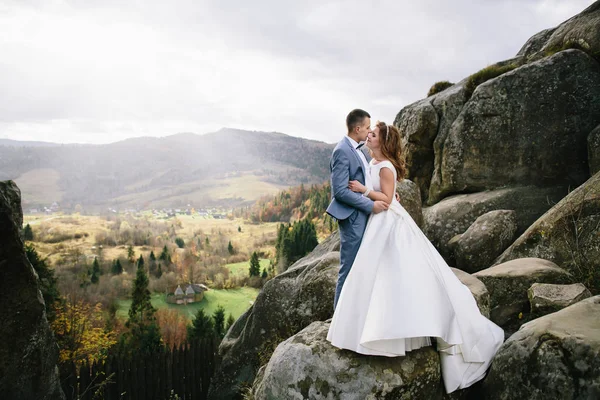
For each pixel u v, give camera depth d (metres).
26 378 5.84
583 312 3.50
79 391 7.80
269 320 6.99
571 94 7.94
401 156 3.94
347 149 3.90
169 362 8.80
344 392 3.36
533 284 4.82
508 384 3.35
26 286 5.85
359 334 3.42
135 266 79.94
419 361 3.51
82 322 23.86
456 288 3.65
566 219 6.02
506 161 8.36
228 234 138.25
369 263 3.52
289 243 66.38
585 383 2.86
